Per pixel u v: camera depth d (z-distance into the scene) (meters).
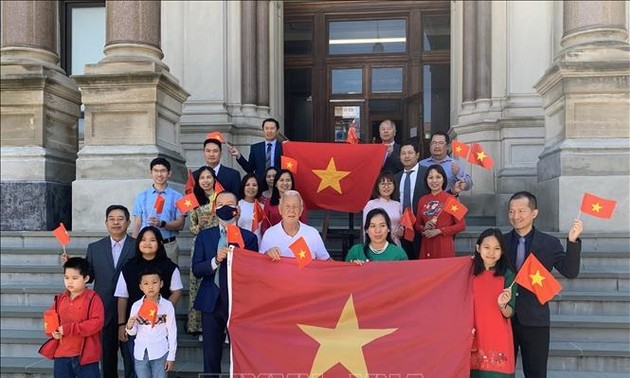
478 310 3.79
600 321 5.18
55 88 7.84
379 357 3.86
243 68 10.72
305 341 3.97
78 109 8.53
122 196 7.01
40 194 7.43
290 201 4.48
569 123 6.62
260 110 10.90
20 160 7.50
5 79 7.56
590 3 6.81
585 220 6.39
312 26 12.25
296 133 12.34
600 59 6.59
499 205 9.11
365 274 4.07
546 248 3.95
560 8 9.19
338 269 4.10
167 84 7.49
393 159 6.36
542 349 3.87
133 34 7.39
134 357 4.07
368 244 4.51
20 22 8.03
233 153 6.68
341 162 5.99
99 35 11.38
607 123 6.57
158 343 4.04
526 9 9.60
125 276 4.25
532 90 9.52
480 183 9.65
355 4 12.07
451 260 4.02
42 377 5.07
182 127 10.24
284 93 12.27
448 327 3.84
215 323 4.39
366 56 12.23
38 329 5.70
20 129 7.67
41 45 8.15
